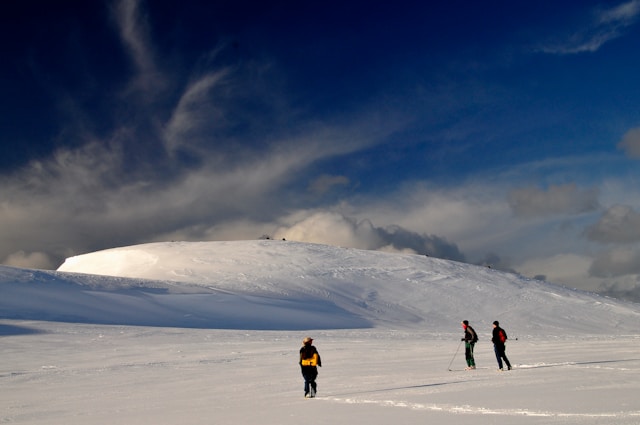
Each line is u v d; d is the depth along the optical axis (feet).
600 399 37.70
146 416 40.55
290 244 389.19
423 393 45.01
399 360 80.64
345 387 52.29
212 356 92.07
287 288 273.33
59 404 49.65
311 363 46.68
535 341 128.77
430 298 282.15
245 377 64.95
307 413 37.63
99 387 60.49
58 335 127.24
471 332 65.82
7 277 200.95
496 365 69.26
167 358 89.86
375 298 274.77
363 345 112.16
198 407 43.91
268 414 38.09
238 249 364.79
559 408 34.58
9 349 104.99
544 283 357.20
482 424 30.48
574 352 87.10
